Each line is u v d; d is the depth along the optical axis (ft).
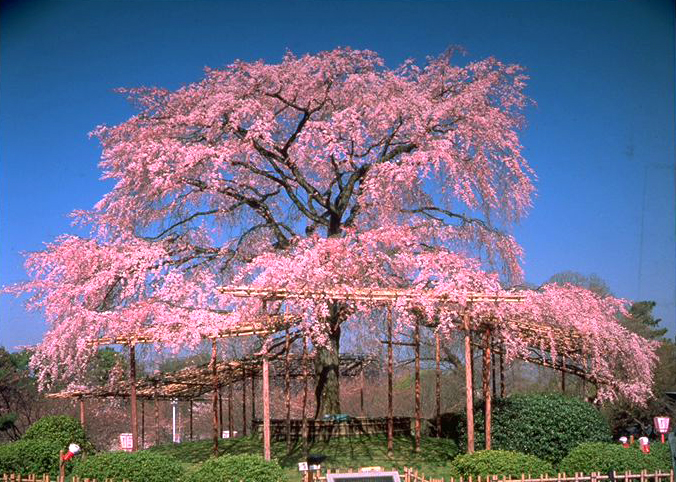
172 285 61.98
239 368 73.56
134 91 72.54
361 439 67.31
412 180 64.44
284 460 59.26
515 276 72.28
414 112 66.18
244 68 70.85
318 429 67.87
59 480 43.78
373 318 66.44
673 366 85.15
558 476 39.70
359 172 69.87
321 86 72.18
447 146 63.67
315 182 77.66
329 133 65.31
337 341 71.51
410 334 65.92
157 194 67.05
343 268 60.23
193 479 41.42
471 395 53.83
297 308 55.36
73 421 62.90
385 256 62.03
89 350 61.36
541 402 55.26
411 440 66.74
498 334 60.75
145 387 71.41
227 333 56.44
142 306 59.72
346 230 61.72
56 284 63.72
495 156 69.10
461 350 78.74
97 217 68.33
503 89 74.02
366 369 90.02
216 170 66.23
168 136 69.36
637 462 44.16
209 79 72.69
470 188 64.08
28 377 107.14
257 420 75.25
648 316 103.24
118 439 108.17
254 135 64.90
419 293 55.57
